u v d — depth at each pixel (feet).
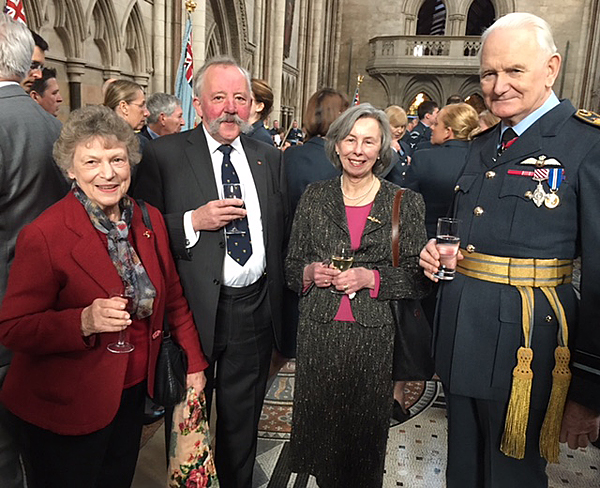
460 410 5.54
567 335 4.76
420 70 64.49
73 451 5.02
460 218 5.43
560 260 4.86
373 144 6.20
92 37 21.81
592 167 4.55
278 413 9.86
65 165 4.87
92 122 4.78
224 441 7.07
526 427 4.90
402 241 6.29
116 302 4.50
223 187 6.36
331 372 6.38
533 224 4.84
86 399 4.87
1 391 5.16
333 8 67.67
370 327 6.21
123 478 5.66
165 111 13.33
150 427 9.29
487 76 4.91
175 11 26.78
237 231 6.62
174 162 6.73
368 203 6.53
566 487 7.74
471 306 5.13
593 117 4.78
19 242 4.76
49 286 4.75
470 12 85.25
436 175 9.53
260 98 10.15
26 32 5.66
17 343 4.65
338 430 6.48
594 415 4.62
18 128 5.43
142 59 25.31
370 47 67.36
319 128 8.65
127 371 5.19
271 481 7.84
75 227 4.83
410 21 67.77
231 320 6.73
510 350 4.93
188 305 6.21
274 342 7.51
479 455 5.55
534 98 4.77
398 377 6.42
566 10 61.87
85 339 4.68
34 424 4.90
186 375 5.79
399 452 8.56
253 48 43.06
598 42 59.00
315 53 60.90
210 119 6.48
